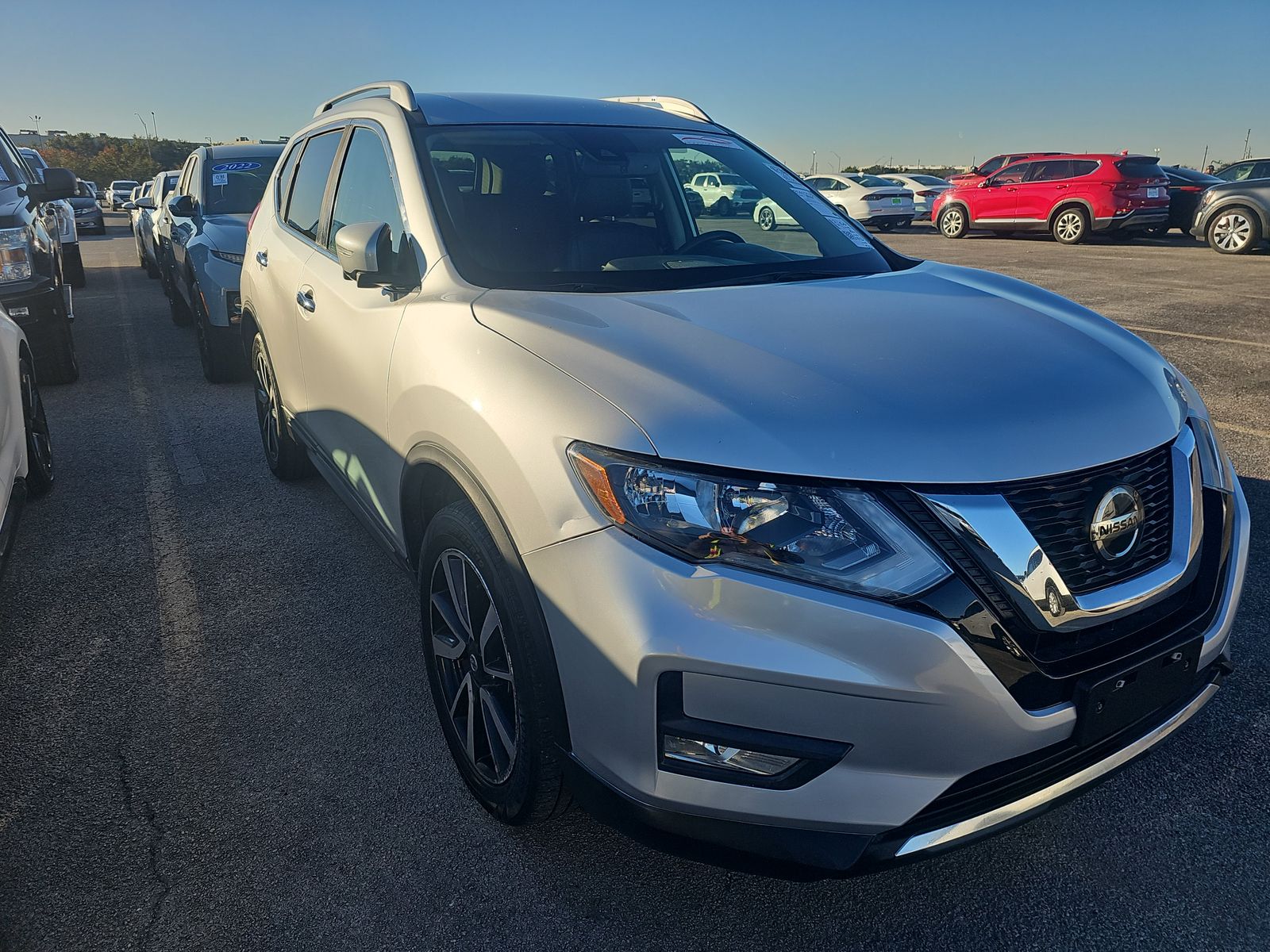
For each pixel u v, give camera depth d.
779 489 1.70
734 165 3.35
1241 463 4.82
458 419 2.17
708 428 1.77
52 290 6.44
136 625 3.35
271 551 3.95
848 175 23.42
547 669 1.93
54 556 3.92
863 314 2.32
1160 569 1.92
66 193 6.80
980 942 2.01
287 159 4.27
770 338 2.11
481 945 2.00
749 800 1.75
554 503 1.87
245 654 3.16
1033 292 2.76
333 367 3.16
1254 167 17.05
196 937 2.02
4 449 3.57
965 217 19.50
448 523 2.25
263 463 5.08
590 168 3.02
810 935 2.03
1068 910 2.09
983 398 1.88
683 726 1.74
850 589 1.66
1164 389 2.17
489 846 2.29
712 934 2.04
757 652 1.67
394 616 3.40
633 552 1.75
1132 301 9.88
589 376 1.96
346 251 2.61
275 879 2.18
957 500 1.70
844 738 1.68
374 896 2.13
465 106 3.24
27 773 2.55
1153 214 17.20
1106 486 1.81
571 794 2.13
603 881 2.18
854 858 1.73
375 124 3.19
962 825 1.77
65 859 2.23
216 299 6.54
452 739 2.46
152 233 10.80
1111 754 1.94
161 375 7.20
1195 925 2.04
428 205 2.74
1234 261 14.10
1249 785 2.48
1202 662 2.01
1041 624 1.72
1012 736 1.72
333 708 2.85
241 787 2.49
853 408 1.81
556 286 2.54
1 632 3.30
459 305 2.42
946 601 1.66
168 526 4.22
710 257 2.87
